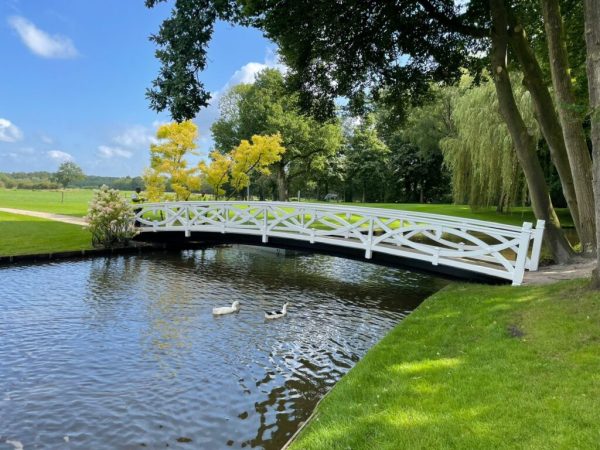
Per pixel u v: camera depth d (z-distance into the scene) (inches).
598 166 204.2
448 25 407.2
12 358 252.7
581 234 362.3
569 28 425.4
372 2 372.8
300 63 430.9
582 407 121.5
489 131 720.3
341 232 439.2
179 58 302.0
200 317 338.0
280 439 174.9
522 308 222.1
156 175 845.8
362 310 366.3
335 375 239.1
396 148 1722.4
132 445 169.6
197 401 206.2
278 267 565.0
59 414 192.1
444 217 370.6
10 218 840.9
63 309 349.1
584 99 399.2
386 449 114.0
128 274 488.7
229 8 322.7
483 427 118.6
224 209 575.2
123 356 259.0
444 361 174.2
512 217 807.1
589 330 170.7
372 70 473.1
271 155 931.3
